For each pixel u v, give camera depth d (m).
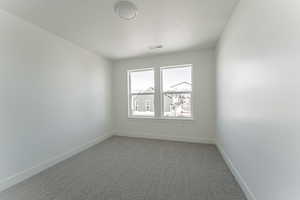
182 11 1.84
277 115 1.00
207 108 3.32
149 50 3.30
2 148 1.72
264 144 1.18
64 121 2.58
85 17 1.93
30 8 1.71
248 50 1.45
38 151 2.12
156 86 3.74
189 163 2.34
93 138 3.33
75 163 2.38
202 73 3.33
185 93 3.61
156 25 2.19
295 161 0.83
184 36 2.60
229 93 2.12
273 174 1.06
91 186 1.75
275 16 1.01
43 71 2.21
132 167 2.23
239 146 1.74
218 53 2.81
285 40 0.91
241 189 1.67
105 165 2.30
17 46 1.87
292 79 0.85
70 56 2.74
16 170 1.84
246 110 1.52
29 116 2.01
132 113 4.11
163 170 2.13
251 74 1.39
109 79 4.00
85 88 3.12
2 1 1.57
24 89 1.95
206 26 2.25
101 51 3.32
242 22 1.58
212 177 1.93
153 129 3.81
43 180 1.89
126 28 2.26
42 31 2.21
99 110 3.56
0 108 1.70
